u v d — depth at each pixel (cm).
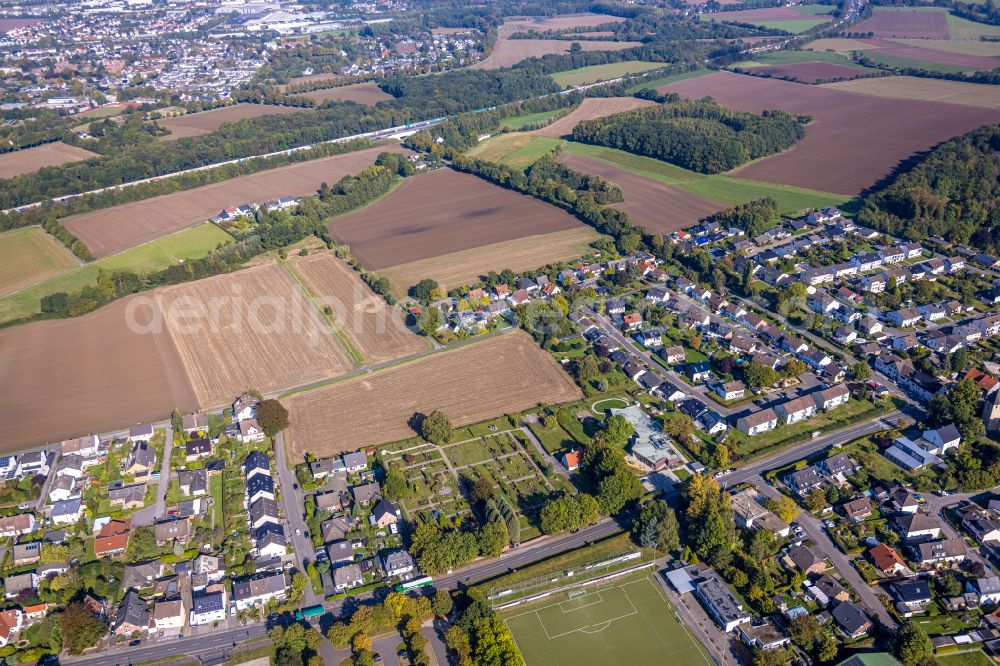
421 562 15662
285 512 17688
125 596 15400
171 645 14412
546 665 13800
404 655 14000
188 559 16375
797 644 14012
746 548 15950
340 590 15450
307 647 14050
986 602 14738
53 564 16000
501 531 16288
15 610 14838
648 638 14325
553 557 16125
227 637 14550
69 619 14175
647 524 16250
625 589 15438
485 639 13650
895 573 15412
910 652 13225
